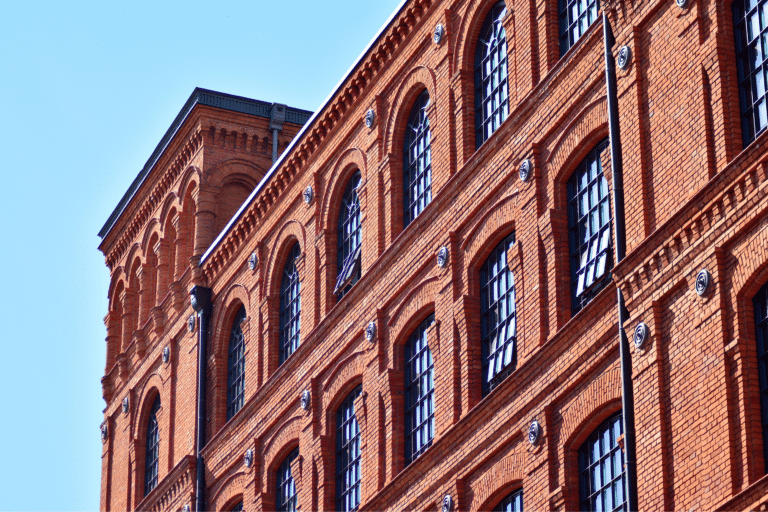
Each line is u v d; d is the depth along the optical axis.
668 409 26.33
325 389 40.19
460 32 36.72
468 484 32.88
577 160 31.41
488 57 35.97
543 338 31.22
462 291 34.53
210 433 46.78
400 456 36.31
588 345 29.16
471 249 34.44
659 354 26.72
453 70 36.72
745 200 25.23
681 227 26.64
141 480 51.84
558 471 29.81
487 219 34.00
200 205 50.50
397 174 38.97
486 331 33.88
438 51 37.53
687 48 27.72
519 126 33.22
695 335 25.95
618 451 28.45
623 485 28.03
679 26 28.05
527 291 31.98
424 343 36.41
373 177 39.66
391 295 37.47
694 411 25.64
